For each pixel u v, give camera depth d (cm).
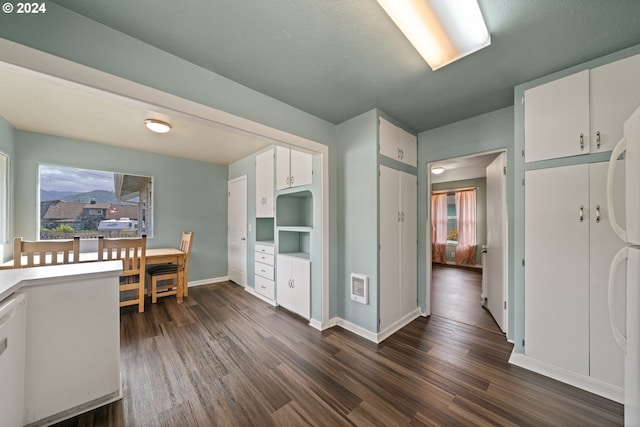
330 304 274
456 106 240
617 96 159
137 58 148
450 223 672
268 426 139
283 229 325
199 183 450
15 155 291
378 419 144
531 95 192
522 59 168
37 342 132
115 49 141
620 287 157
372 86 203
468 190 632
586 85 169
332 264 277
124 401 157
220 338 242
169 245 416
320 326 265
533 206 189
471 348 224
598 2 122
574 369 171
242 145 361
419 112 254
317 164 274
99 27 136
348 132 270
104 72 137
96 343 151
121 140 338
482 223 612
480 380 178
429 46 152
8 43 114
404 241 284
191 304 341
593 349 165
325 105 237
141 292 309
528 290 192
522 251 196
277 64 174
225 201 481
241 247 432
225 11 129
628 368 110
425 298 305
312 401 158
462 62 171
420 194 311
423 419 143
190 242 366
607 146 161
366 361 203
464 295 389
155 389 168
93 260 281
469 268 605
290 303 308
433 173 580
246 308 326
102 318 153
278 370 190
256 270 381
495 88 206
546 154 184
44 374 134
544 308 184
